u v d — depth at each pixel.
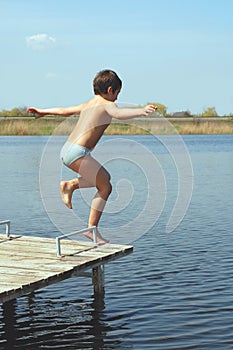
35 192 18.47
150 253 10.67
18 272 7.00
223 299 8.08
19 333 7.12
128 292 8.48
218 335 6.82
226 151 34.84
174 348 6.49
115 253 7.99
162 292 8.43
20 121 47.66
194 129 44.66
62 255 7.82
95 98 7.32
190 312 7.60
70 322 7.42
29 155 32.16
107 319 7.47
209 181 21.28
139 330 7.05
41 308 8.00
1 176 22.95
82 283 9.09
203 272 9.39
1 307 8.10
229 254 10.51
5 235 9.10
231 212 14.86
